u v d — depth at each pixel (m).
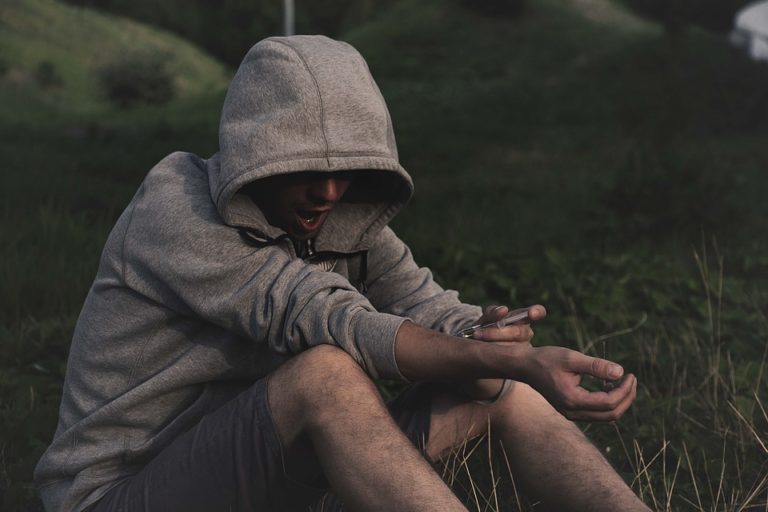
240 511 1.93
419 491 1.72
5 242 5.75
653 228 7.32
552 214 9.09
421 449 2.15
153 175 2.05
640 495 2.49
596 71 23.30
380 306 2.39
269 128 1.90
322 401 1.82
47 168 11.21
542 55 26.11
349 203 2.18
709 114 15.81
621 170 8.02
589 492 2.00
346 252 2.20
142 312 2.02
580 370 1.85
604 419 1.90
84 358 2.09
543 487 2.06
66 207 7.41
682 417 3.22
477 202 10.16
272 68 1.95
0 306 4.66
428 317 2.30
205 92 28.28
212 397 2.08
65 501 2.07
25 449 2.98
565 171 12.73
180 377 2.02
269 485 1.92
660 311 4.64
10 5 33.38
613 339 4.11
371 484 1.74
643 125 11.34
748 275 5.84
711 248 6.92
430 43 27.30
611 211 7.62
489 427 2.13
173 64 34.22
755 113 16.06
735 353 3.94
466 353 1.88
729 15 27.70
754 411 3.17
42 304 4.78
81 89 29.41
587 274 5.20
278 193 2.00
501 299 4.84
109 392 2.07
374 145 1.98
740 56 18.34
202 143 16.91
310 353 1.88
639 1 30.78
